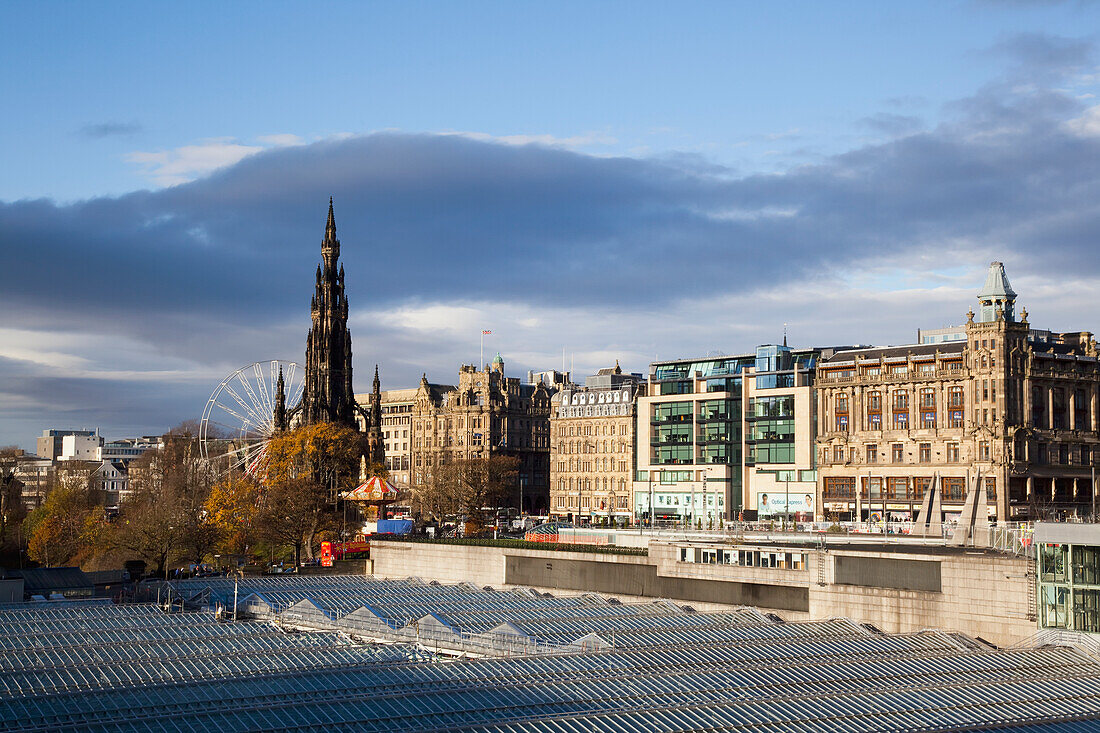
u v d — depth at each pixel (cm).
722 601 15538
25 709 9388
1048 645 12231
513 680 10475
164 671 11006
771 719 9525
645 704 9850
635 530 19362
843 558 14300
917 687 10656
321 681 10438
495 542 19000
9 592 16338
